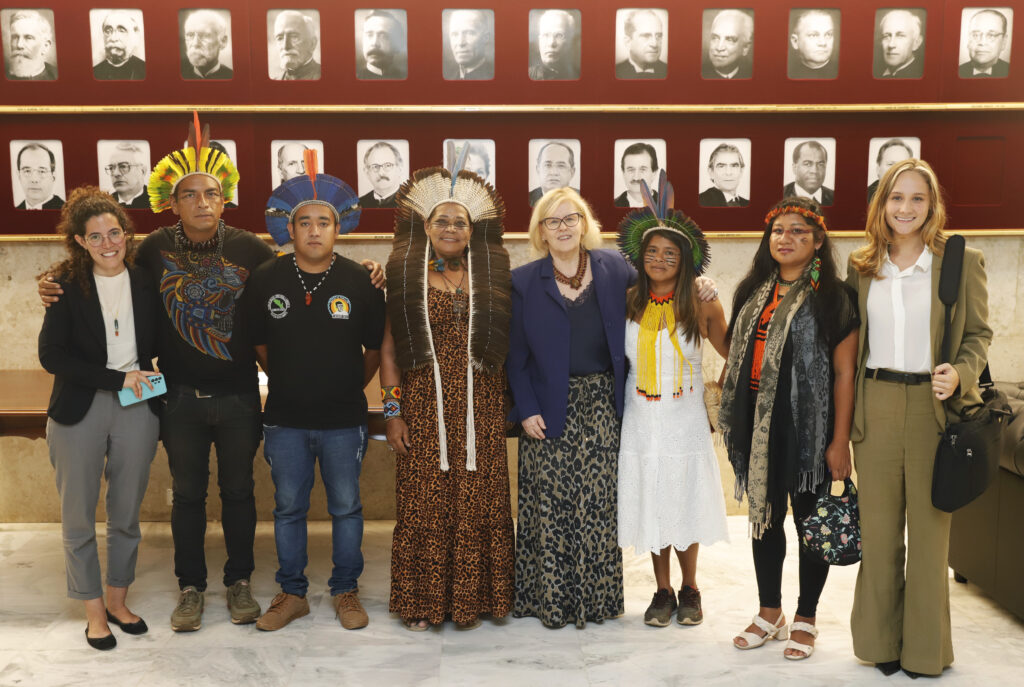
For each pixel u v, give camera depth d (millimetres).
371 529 4387
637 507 3184
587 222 3258
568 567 3238
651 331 3137
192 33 4031
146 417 3115
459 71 4082
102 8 4008
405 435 3195
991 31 4070
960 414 2717
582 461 3180
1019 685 2791
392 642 3115
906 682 2814
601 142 4148
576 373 3176
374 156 4137
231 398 3195
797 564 3814
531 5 4051
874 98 4117
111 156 4109
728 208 4191
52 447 3029
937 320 2709
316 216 3080
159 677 2857
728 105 4109
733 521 4426
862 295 2842
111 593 3213
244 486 3316
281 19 4031
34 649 3068
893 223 2740
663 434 3133
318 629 3227
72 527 3041
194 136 3219
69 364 2957
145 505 4457
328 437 3184
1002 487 3219
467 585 3172
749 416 2975
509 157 4148
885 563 2848
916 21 4066
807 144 4160
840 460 2867
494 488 3203
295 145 4117
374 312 3219
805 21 4070
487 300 3148
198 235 3178
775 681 2828
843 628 3238
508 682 2818
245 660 2977
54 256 4266
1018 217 4203
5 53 4035
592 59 4082
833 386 2889
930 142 4160
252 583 3670
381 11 4039
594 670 2904
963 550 3504
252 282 3166
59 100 4066
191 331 3135
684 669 2912
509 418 3295
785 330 2855
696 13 4062
